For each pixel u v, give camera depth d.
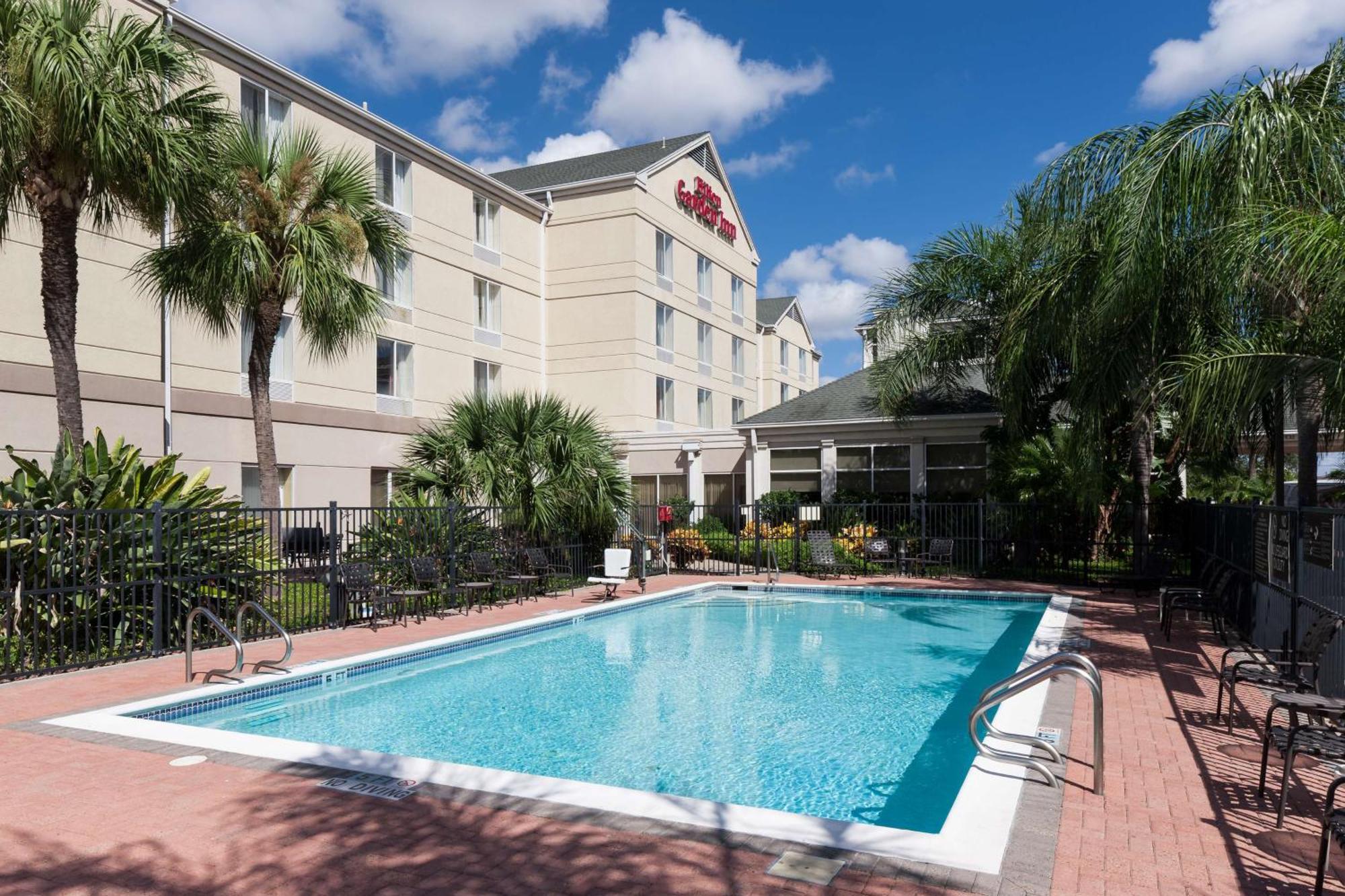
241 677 8.43
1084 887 3.69
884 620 14.49
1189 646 10.14
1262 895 3.64
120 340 15.92
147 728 6.35
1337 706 5.07
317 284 12.35
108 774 5.29
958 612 15.25
